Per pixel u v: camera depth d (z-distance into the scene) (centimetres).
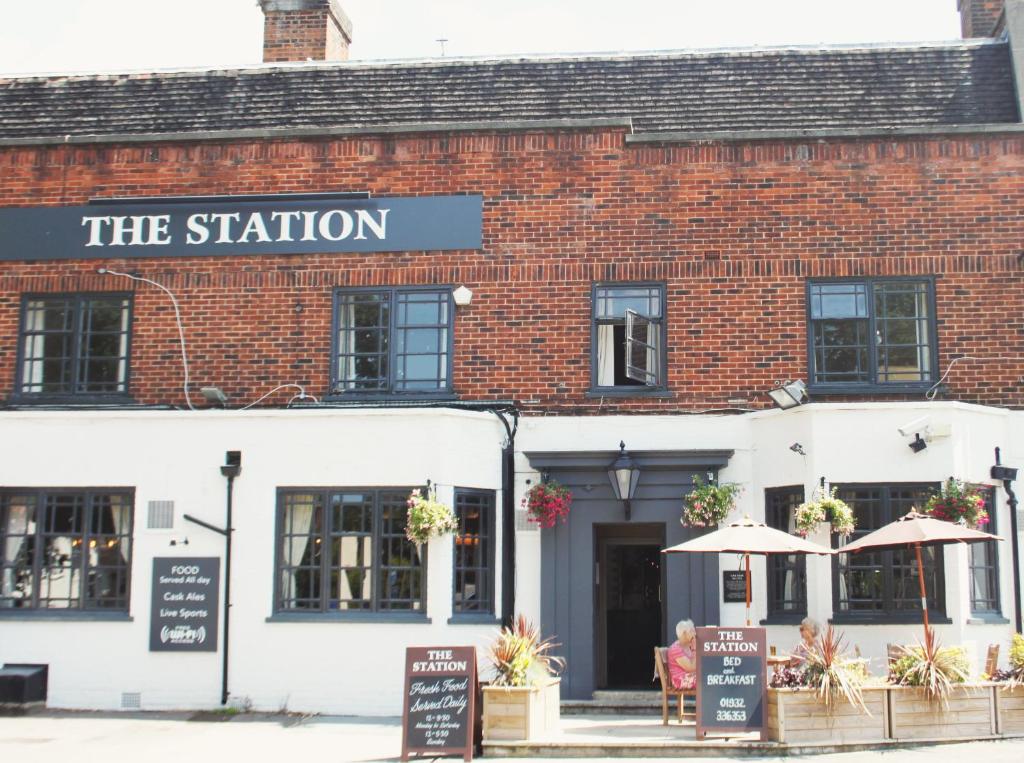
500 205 1455
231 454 1359
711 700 1060
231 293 1468
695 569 1358
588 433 1396
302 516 1352
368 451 1341
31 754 1055
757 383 1402
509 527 1375
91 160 1506
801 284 1416
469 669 1035
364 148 1480
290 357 1449
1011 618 1297
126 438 1376
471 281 1444
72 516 1379
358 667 1305
